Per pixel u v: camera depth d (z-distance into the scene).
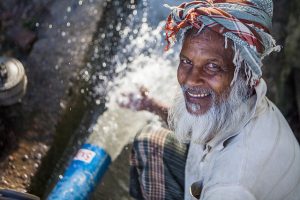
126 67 2.97
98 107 2.74
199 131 1.78
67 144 2.68
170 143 2.24
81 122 2.74
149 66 2.99
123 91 2.65
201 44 1.65
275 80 2.88
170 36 1.78
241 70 1.70
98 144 2.39
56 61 2.84
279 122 1.82
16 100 2.59
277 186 1.77
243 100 1.74
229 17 1.61
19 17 3.12
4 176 2.41
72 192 2.14
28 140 2.55
